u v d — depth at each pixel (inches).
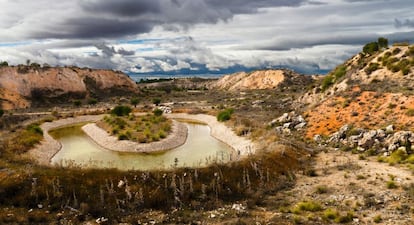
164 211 1051.3
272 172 1363.2
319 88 3280.0
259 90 7081.7
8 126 2881.4
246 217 983.0
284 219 952.9
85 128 3137.3
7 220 948.6
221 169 1279.5
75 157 2042.3
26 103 5108.3
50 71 6087.6
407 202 1050.7
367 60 2864.2
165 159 1936.5
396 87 2252.7
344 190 1192.8
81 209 1024.9
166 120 3243.1
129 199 1085.1
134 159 1952.5
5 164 1325.0
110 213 1021.2
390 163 1470.2
